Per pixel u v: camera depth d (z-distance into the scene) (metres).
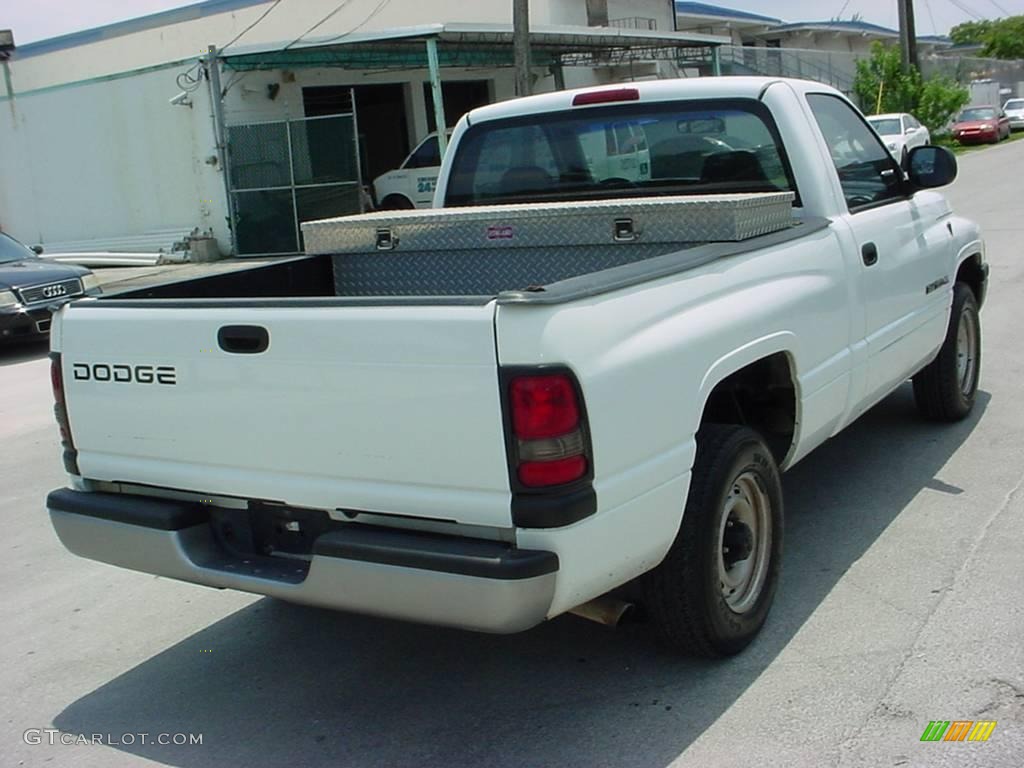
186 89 20.84
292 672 4.18
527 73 18.50
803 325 4.23
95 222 23.14
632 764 3.32
